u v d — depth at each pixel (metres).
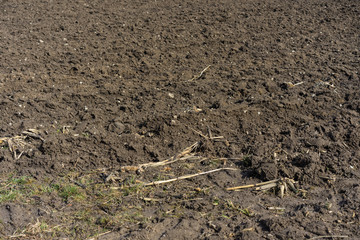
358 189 3.71
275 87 5.62
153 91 5.56
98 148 4.39
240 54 6.77
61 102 5.35
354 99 5.24
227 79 5.91
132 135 4.54
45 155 4.22
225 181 3.92
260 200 3.64
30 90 5.59
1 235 3.21
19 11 8.96
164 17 8.45
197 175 4.00
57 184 3.82
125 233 3.24
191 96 5.44
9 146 4.36
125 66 6.36
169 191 3.77
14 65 6.31
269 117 4.93
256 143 4.46
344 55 6.62
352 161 4.13
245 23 8.13
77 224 3.34
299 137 4.54
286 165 4.07
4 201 3.58
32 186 3.79
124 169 4.05
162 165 4.17
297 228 3.24
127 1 9.73
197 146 4.42
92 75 6.06
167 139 4.55
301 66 6.30
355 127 4.63
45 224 3.31
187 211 3.50
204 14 8.63
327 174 3.98
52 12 8.84
